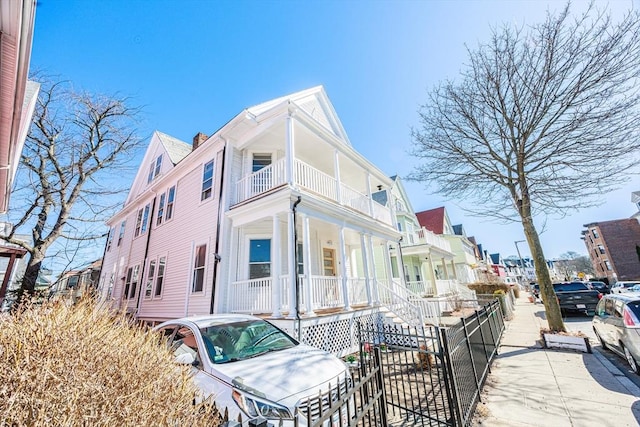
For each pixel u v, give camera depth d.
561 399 4.28
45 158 10.77
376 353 3.18
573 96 8.22
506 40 9.11
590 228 40.25
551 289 8.47
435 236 21.73
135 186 18.14
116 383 1.64
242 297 8.34
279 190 7.93
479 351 5.22
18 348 1.52
